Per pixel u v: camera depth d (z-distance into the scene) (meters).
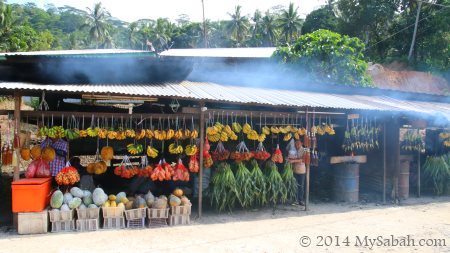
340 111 9.68
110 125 9.52
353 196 10.35
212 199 8.48
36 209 6.63
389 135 10.83
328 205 9.91
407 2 28.30
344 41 16.38
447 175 11.39
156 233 6.91
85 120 9.65
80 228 6.88
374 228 7.79
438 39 26.16
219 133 8.45
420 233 7.46
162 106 9.94
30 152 7.24
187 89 8.80
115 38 70.25
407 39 28.67
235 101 8.08
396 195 10.47
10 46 36.47
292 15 50.44
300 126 9.46
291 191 9.21
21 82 7.89
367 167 11.71
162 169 7.78
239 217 8.34
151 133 7.84
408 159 11.00
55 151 7.59
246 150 8.98
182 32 62.75
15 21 40.03
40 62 8.67
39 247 5.96
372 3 27.97
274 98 9.28
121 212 7.14
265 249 6.26
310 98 10.22
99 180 9.41
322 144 12.48
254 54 18.17
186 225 7.55
